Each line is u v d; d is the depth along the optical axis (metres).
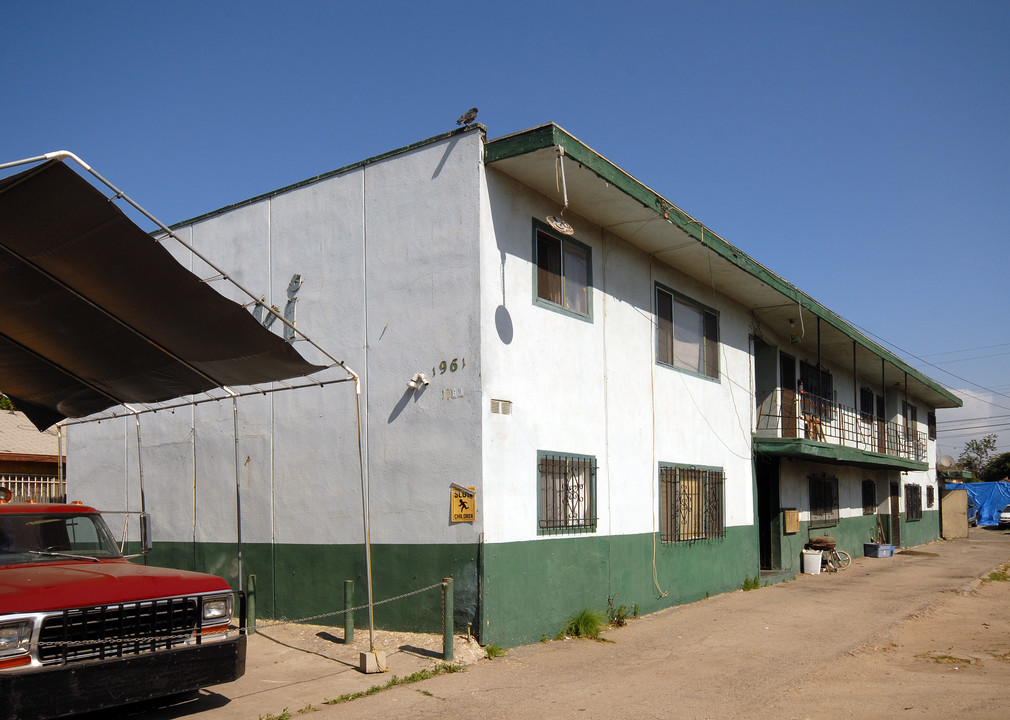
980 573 19.92
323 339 11.23
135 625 6.21
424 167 10.51
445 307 10.07
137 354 9.01
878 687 8.27
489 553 9.52
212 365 9.02
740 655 9.83
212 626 6.70
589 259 12.04
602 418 11.97
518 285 10.48
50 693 5.60
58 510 7.72
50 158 5.89
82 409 11.06
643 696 7.86
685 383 14.50
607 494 11.94
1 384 10.03
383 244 10.79
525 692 7.94
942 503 38.19
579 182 10.62
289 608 11.12
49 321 8.44
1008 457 72.69
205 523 12.39
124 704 5.98
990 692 8.00
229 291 12.50
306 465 11.23
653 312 13.66
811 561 19.50
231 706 7.34
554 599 10.60
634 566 12.48
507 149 9.88
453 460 9.77
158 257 6.96
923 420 35.09
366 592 10.35
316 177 11.66
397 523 10.17
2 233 6.82
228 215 12.72
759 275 15.18
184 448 12.84
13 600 5.68
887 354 23.31
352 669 8.66
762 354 19.12
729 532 15.71
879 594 15.57
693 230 12.79
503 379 10.02
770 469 18.81
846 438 24.36
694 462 14.57
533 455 10.41
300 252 11.71
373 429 10.55
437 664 8.75
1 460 15.87
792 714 7.23
